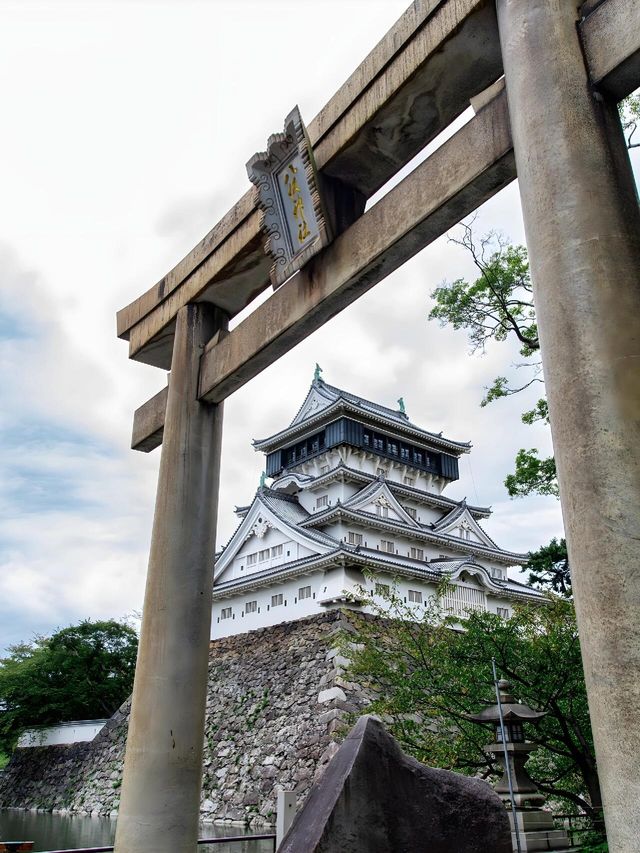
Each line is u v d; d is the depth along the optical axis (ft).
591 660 9.95
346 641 64.85
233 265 23.52
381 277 18.37
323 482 110.22
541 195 12.36
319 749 71.92
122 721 106.52
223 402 24.59
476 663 37.73
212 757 84.94
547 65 13.06
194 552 21.81
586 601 10.16
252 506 106.73
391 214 17.35
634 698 9.24
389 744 14.89
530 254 12.59
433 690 39.96
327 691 76.84
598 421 10.58
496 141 14.93
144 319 28.27
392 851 13.51
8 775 123.95
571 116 12.51
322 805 13.57
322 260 19.34
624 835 9.00
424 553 106.52
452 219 16.44
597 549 10.12
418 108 17.98
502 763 30.45
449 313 45.09
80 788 101.76
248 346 21.76
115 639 137.39
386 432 123.44
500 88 15.49
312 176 18.90
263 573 95.86
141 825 18.34
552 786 36.99
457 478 133.49
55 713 128.06
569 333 11.28
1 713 128.47
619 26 12.67
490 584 99.04
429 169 16.56
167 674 20.03
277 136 19.57
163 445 23.82
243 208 23.22
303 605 91.04
